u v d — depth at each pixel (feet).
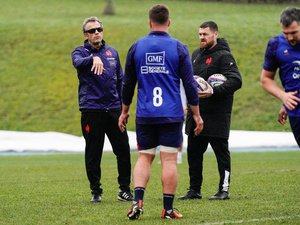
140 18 513.45
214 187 123.13
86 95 105.60
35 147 243.60
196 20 486.79
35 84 365.81
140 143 85.40
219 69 106.42
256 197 105.81
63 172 161.07
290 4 601.21
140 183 84.64
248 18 497.87
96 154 104.99
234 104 334.03
